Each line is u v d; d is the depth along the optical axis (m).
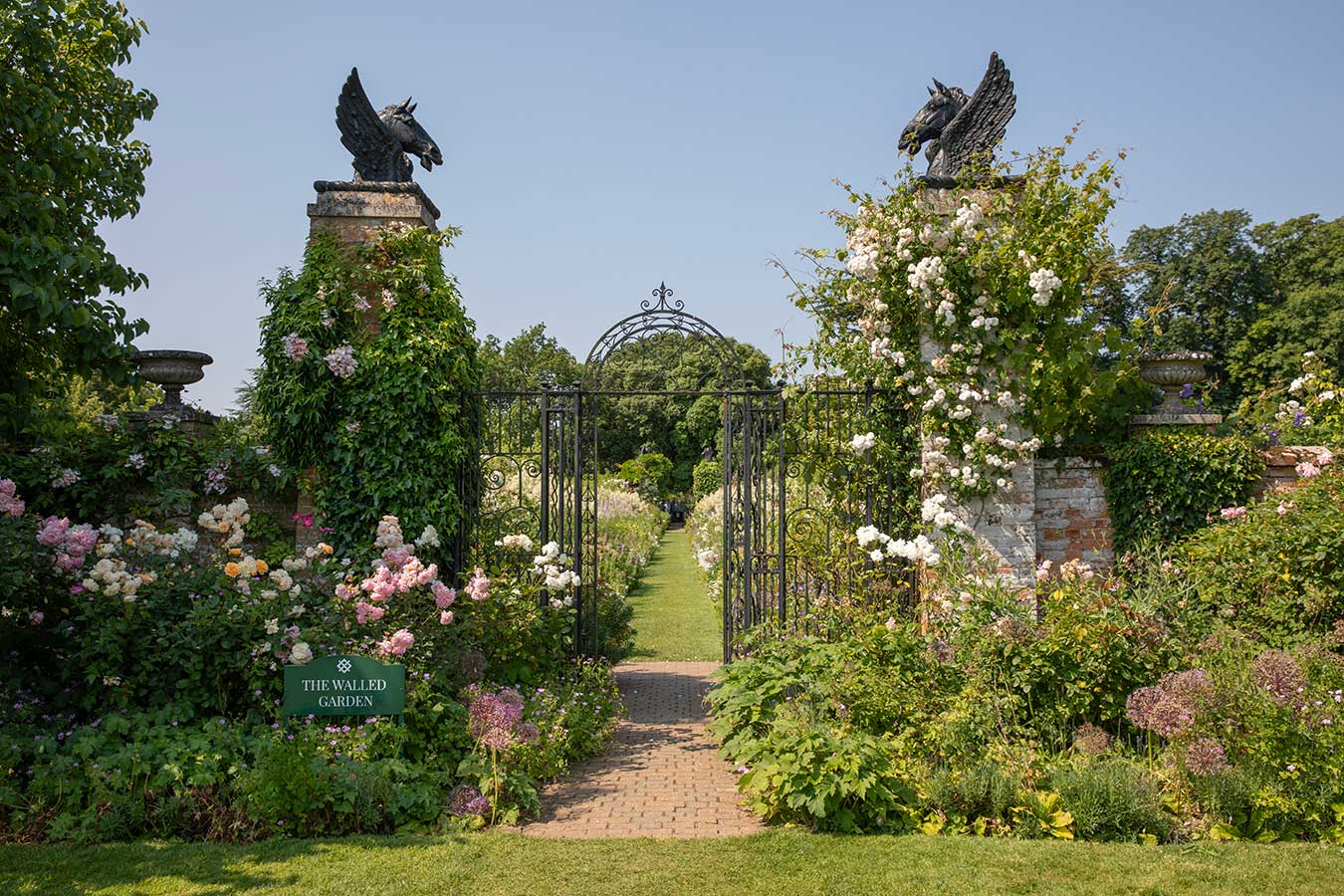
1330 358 22.95
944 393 6.98
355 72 7.54
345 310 7.15
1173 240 28.05
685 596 14.65
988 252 6.92
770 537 7.88
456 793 4.91
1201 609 5.70
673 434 35.00
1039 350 6.92
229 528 6.05
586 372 7.76
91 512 7.19
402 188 7.35
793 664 5.98
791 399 7.62
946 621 5.68
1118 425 7.22
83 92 7.25
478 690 5.86
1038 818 4.49
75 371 6.97
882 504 7.43
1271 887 3.82
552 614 7.22
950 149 7.43
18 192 6.30
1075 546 7.19
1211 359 7.21
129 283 6.90
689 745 6.50
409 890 3.86
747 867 4.11
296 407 7.00
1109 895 3.77
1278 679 4.49
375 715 5.18
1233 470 6.95
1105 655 5.15
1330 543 5.61
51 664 5.64
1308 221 26.91
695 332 7.80
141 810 4.42
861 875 4.00
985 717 4.97
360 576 6.86
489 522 7.76
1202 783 4.51
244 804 4.48
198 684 5.22
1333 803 4.40
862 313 7.50
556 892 3.85
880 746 4.91
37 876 3.92
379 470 7.05
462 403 7.59
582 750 6.15
